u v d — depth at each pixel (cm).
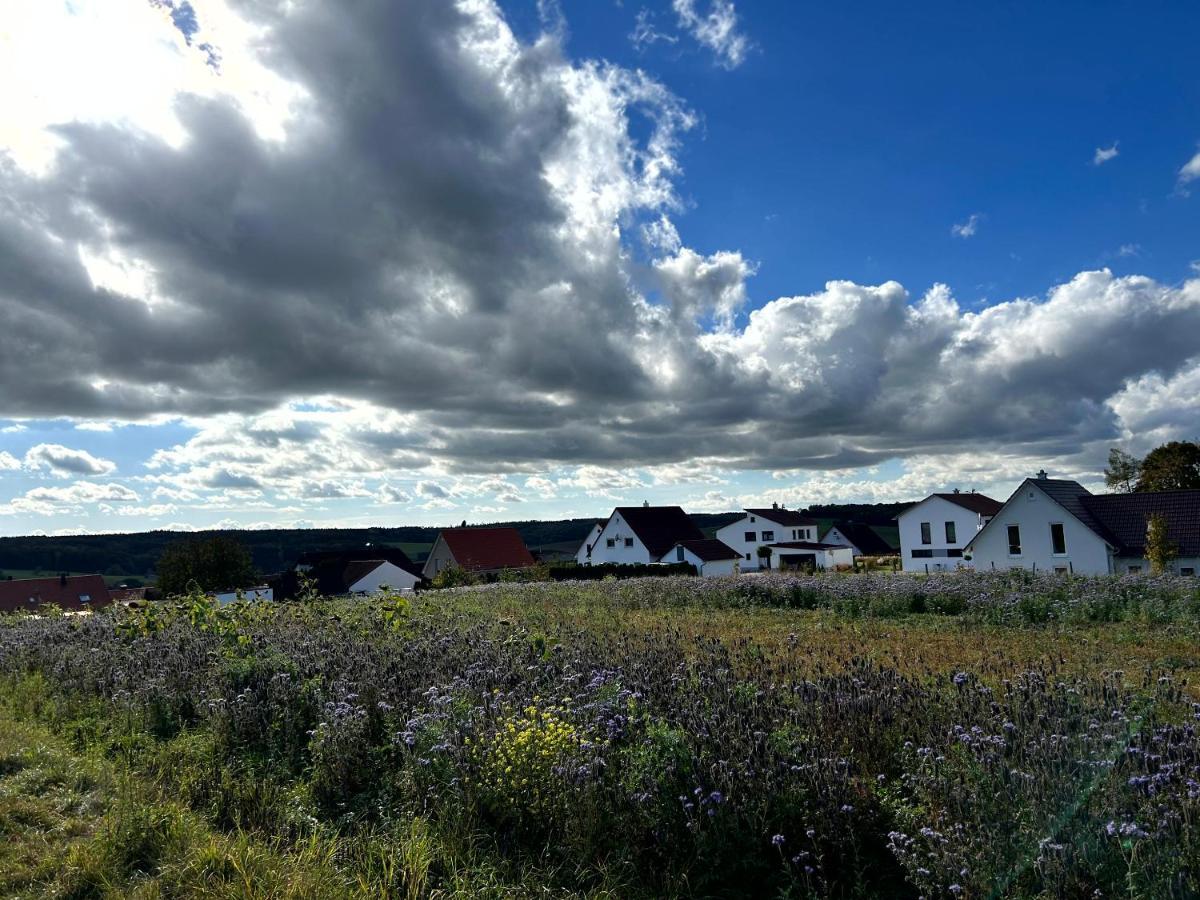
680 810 495
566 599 2236
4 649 1315
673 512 6756
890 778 553
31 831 536
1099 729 515
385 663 891
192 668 952
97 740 767
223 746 712
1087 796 421
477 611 1870
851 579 2269
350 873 481
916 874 420
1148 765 449
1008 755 484
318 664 886
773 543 7225
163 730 802
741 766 504
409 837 509
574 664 845
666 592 2241
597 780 505
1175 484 5553
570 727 580
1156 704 637
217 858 489
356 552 6719
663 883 465
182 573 6253
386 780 606
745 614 1809
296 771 665
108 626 1530
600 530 7244
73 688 972
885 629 1455
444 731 601
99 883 463
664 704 646
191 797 602
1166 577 2058
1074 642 1243
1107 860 384
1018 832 413
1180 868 366
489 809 542
